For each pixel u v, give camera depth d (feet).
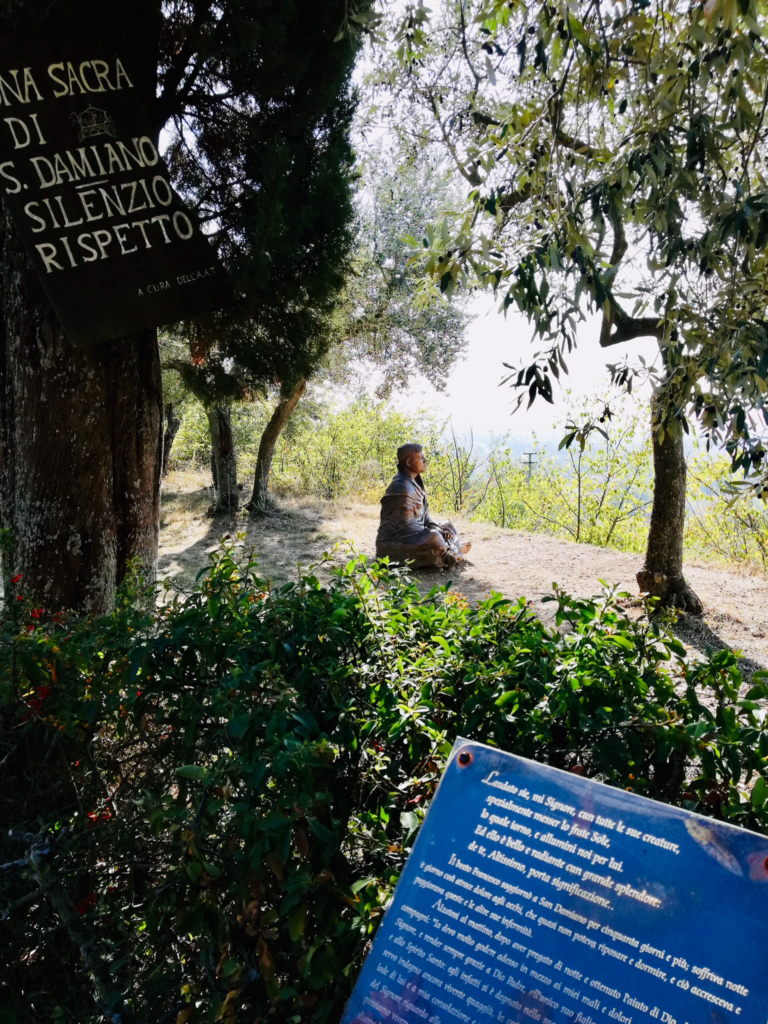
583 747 7.00
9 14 13.87
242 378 20.79
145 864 7.73
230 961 5.92
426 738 7.31
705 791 6.56
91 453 15.44
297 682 7.73
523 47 7.63
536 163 8.02
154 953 7.50
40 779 8.90
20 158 14.15
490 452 51.83
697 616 24.57
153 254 15.29
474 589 28.89
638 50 7.43
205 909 6.24
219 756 7.36
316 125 20.06
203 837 6.63
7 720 8.95
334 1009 5.98
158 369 17.17
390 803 7.02
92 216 14.69
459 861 5.15
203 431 60.49
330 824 6.40
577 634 8.19
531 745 7.11
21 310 15.23
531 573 31.48
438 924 4.97
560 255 7.32
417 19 10.22
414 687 7.63
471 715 7.20
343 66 18.57
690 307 7.58
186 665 8.13
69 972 8.01
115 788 8.94
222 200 19.66
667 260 7.24
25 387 15.30
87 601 15.51
